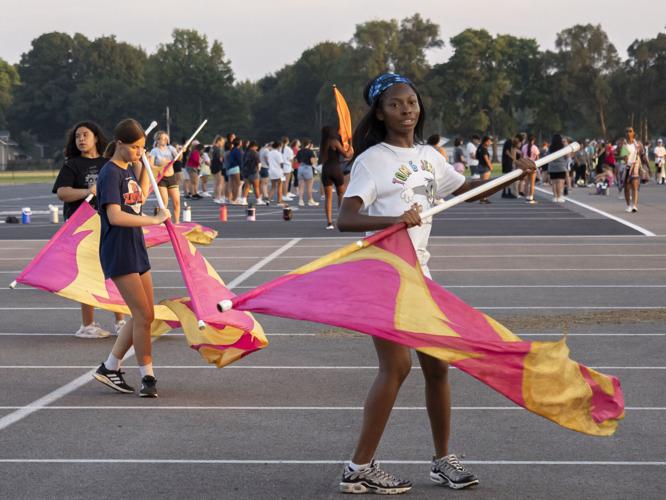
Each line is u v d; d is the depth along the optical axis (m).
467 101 145.00
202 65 158.75
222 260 18.77
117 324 11.76
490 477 6.45
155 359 10.24
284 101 172.38
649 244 20.91
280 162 37.28
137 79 175.75
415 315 5.86
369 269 6.04
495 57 144.38
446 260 18.45
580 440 7.26
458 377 9.23
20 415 8.11
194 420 7.91
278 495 6.14
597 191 42.06
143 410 8.23
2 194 51.16
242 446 7.19
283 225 26.89
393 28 139.75
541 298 13.96
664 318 12.29
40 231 26.30
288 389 8.88
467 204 35.69
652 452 6.97
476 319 5.96
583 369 5.89
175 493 6.20
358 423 7.77
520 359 5.77
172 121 158.88
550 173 36.34
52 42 176.25
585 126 150.12
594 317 12.39
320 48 170.38
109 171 8.72
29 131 176.00
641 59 146.38
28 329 12.12
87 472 6.64
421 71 141.12
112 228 8.69
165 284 15.90
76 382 9.31
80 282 10.99
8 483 6.42
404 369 6.11
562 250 19.94
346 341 11.04
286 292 6.02
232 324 8.42
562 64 148.38
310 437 7.40
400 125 6.26
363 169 6.21
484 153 37.44
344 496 6.12
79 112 166.00
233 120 160.88
